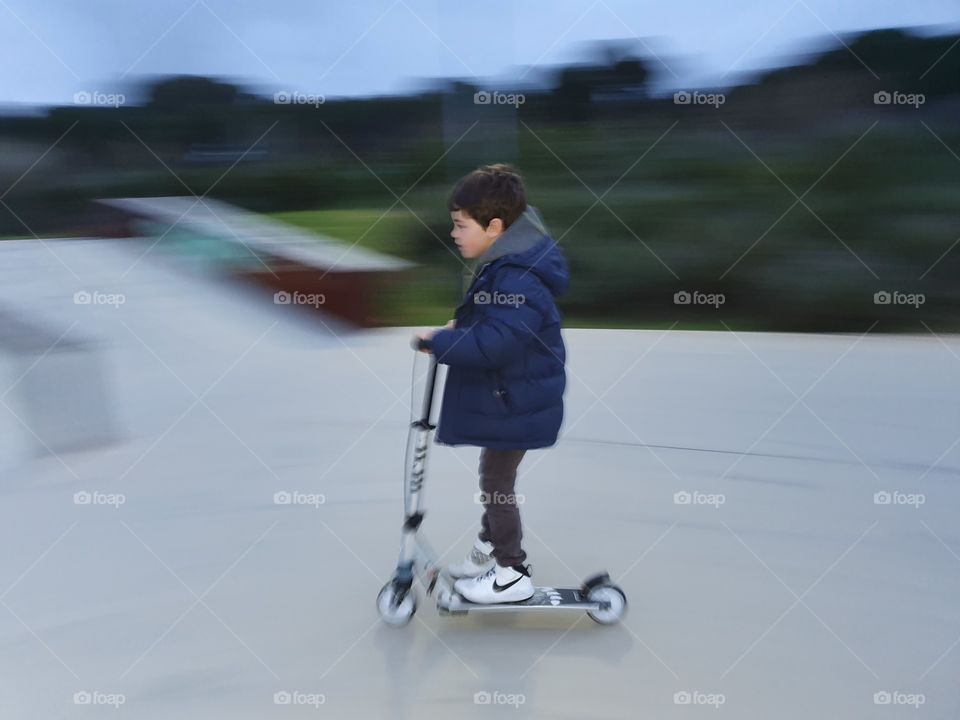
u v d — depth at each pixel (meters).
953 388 4.05
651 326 5.38
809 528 2.71
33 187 8.72
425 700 1.86
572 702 1.85
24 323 5.28
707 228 5.70
